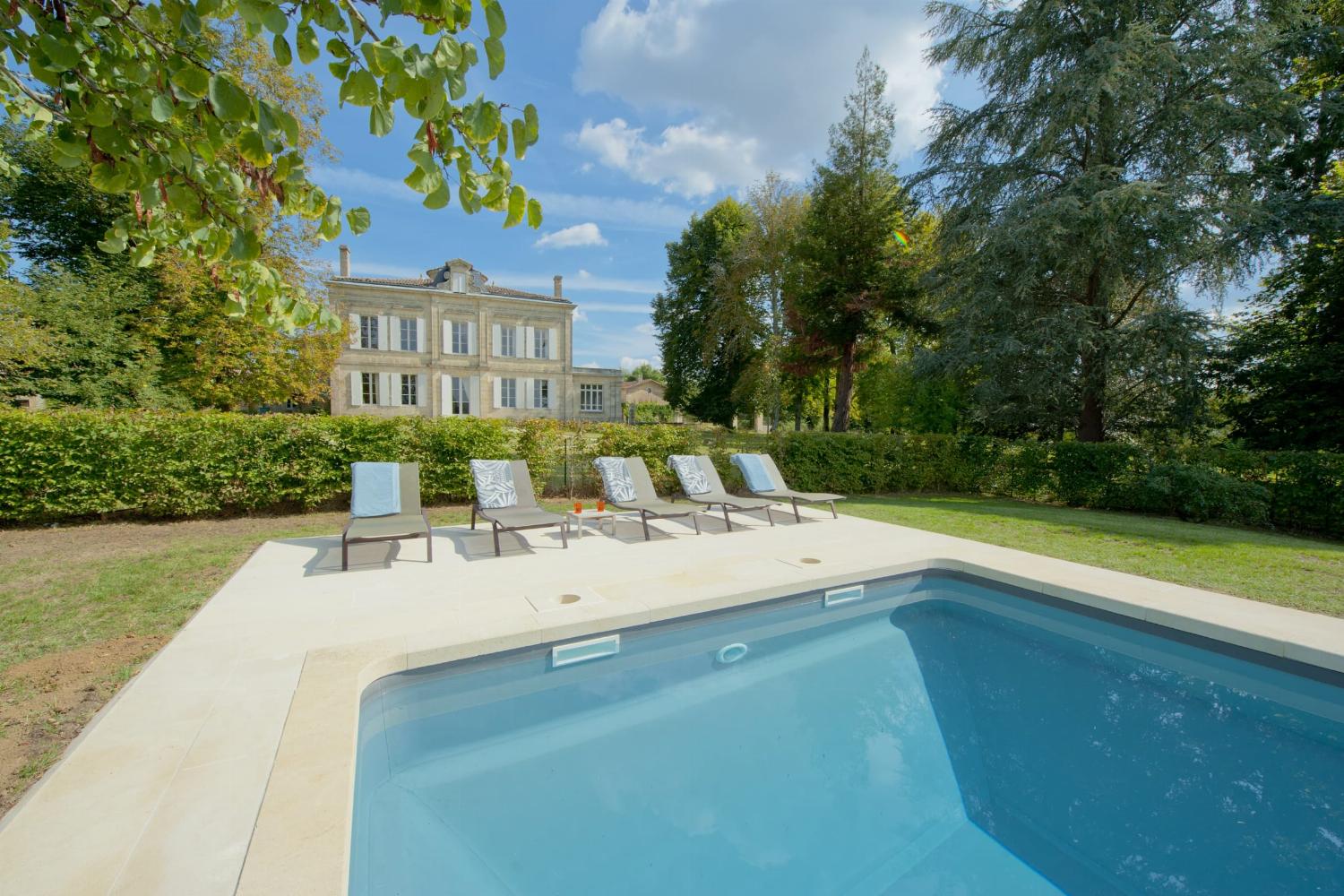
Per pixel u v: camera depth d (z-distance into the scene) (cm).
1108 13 1184
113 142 168
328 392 2828
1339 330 1181
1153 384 1252
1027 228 1153
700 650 477
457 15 165
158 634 400
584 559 612
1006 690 433
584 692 405
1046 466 1177
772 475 950
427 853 258
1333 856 280
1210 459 1017
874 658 475
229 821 212
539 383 3288
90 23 165
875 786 328
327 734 272
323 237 232
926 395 1792
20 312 1225
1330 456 886
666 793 313
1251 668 424
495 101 175
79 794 225
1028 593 562
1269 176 1139
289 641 381
